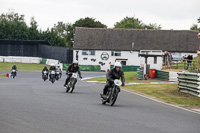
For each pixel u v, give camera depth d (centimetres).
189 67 6203
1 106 2172
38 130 1429
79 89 4069
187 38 13862
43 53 13400
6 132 1366
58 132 1401
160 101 2969
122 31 14188
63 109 2116
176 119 1892
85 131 1438
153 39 13875
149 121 1772
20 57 13125
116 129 1507
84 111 2056
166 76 5653
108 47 13600
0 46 13525
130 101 2859
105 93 2516
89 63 13600
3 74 8275
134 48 13562
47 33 17362
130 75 6925
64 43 17550
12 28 17100
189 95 3409
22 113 1889
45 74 6012
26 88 4019
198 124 1752
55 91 3644
